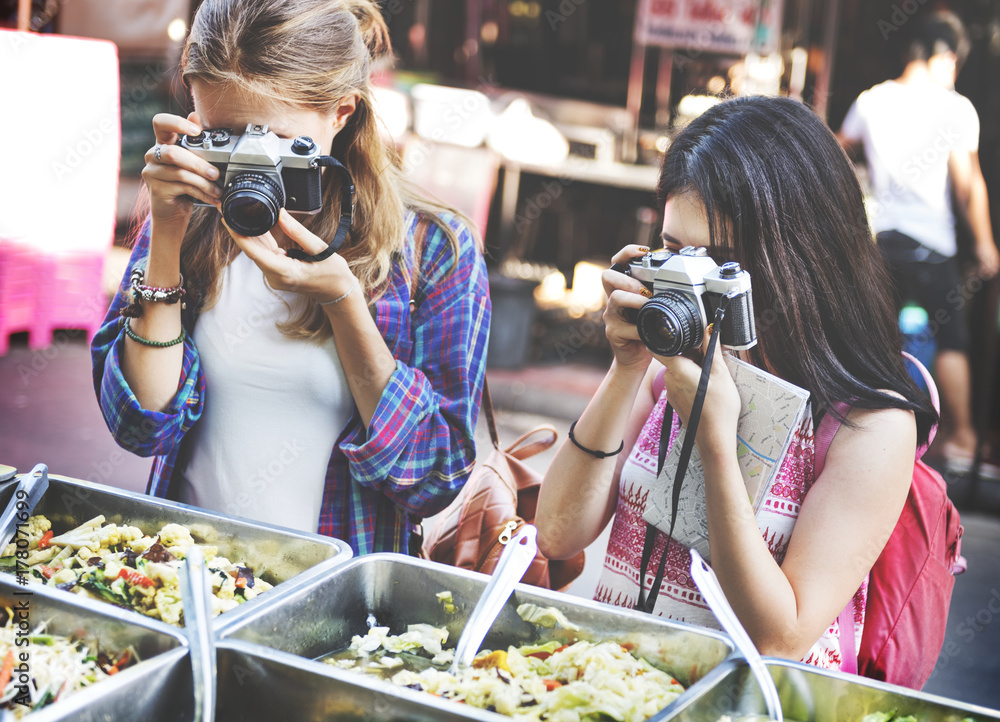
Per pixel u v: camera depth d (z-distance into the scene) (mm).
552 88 8906
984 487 5355
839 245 1552
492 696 1279
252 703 1232
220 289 1832
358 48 1662
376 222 1771
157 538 1600
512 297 7379
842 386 1535
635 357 1625
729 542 1452
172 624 1371
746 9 7102
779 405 1481
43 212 6195
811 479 1579
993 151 6242
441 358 1815
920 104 5195
